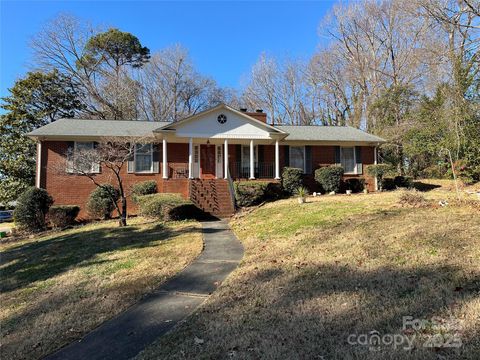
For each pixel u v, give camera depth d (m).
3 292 5.95
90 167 13.64
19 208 12.95
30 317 4.65
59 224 13.27
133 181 16.12
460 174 15.45
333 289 4.32
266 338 3.27
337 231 7.59
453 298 3.59
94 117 29.45
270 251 6.84
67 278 6.30
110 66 32.34
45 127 16.28
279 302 4.12
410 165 22.44
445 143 14.47
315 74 31.98
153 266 6.59
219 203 14.06
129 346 3.54
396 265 4.93
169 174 16.84
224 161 17.22
